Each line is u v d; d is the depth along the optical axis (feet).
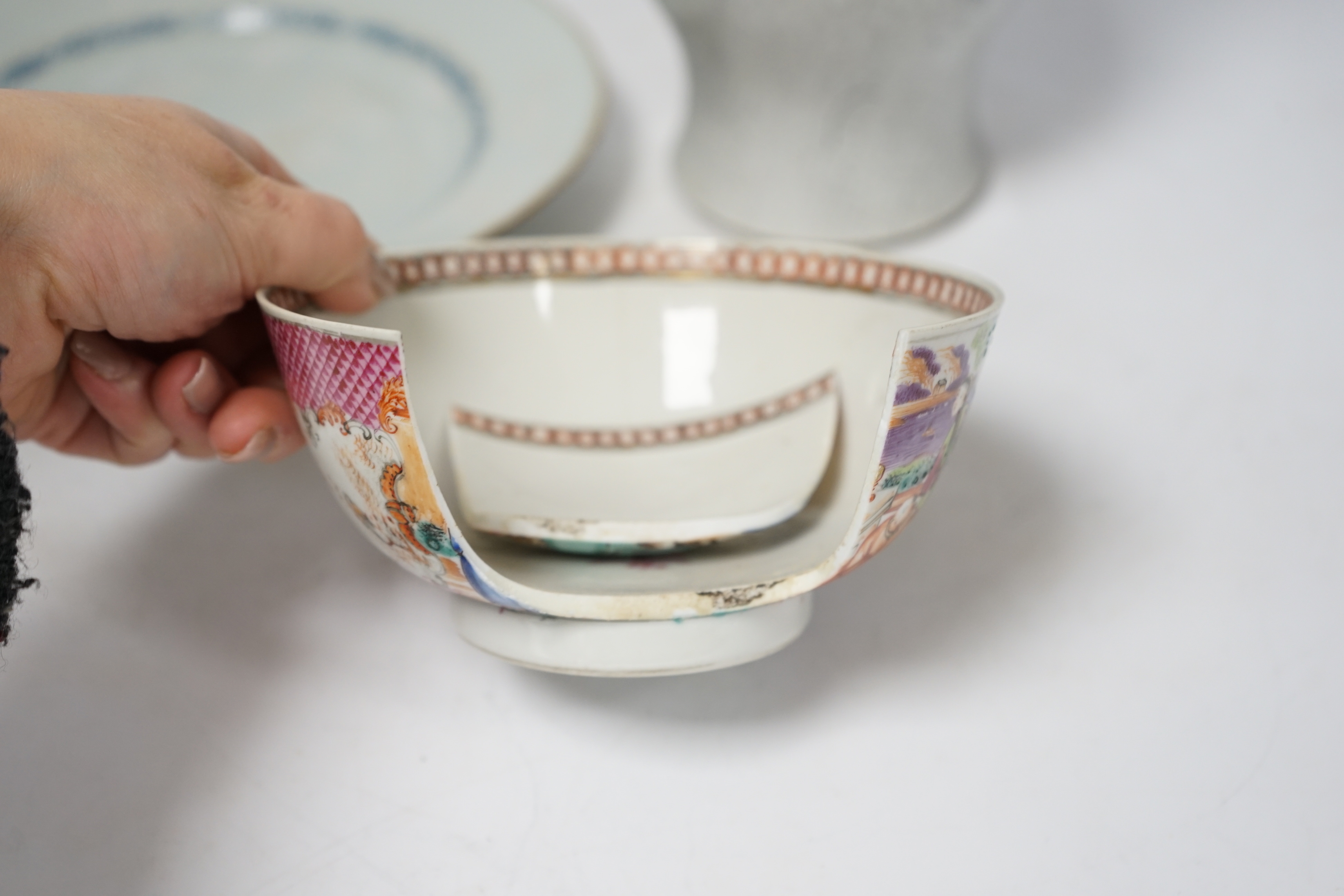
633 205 1.76
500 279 1.37
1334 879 1.11
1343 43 1.96
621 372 1.37
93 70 1.71
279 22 1.75
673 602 1.09
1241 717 1.22
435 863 1.13
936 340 1.05
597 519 1.28
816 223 1.65
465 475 1.31
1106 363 1.56
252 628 1.30
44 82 1.69
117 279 1.17
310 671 1.26
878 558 1.36
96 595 1.32
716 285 1.37
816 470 1.29
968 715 1.23
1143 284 1.65
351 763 1.19
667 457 1.34
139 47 1.73
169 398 1.27
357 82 1.74
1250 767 1.19
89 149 1.14
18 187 1.12
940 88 1.57
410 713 1.23
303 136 1.71
